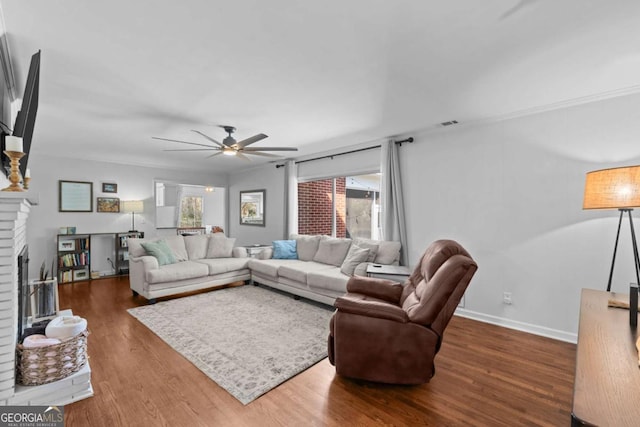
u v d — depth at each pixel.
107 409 1.87
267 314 3.62
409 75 2.37
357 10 1.61
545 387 2.13
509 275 3.26
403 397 2.02
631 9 1.58
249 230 7.10
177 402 1.94
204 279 4.54
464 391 2.09
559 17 1.66
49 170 5.36
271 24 1.73
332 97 2.80
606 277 2.73
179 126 3.69
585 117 2.82
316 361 2.49
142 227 6.40
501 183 3.31
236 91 2.66
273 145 4.80
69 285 5.14
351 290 2.99
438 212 3.81
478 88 2.61
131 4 1.55
